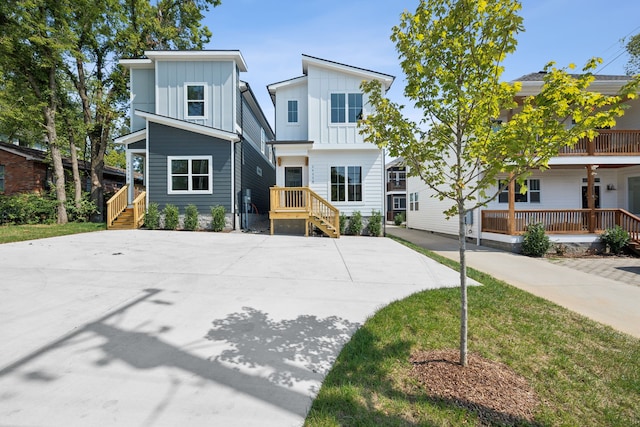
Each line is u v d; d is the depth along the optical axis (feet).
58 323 10.85
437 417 6.81
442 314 12.92
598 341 11.18
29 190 51.16
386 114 9.55
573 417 7.22
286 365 8.63
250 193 51.42
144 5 52.03
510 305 14.40
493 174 8.23
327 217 41.45
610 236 31.99
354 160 43.14
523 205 41.32
